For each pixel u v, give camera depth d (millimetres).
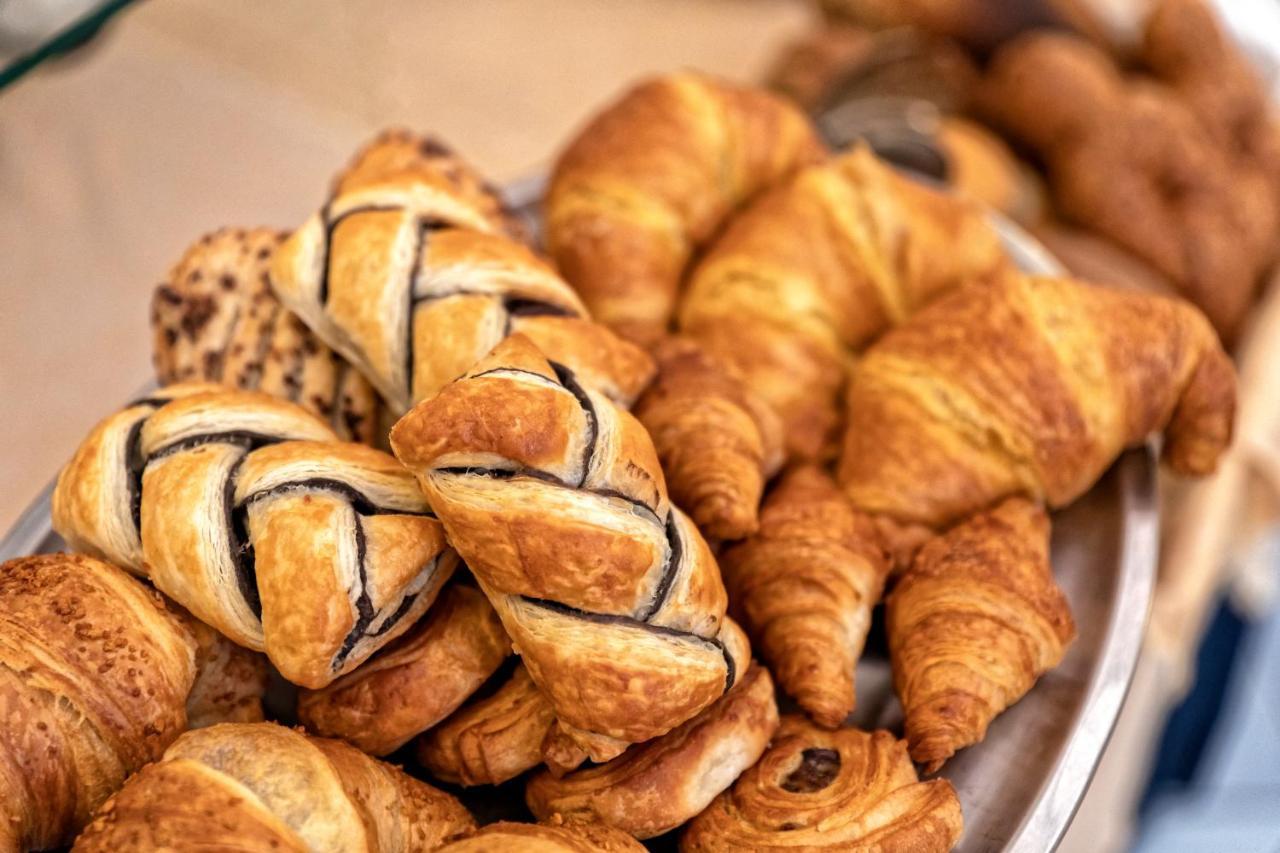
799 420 683
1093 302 662
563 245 720
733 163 738
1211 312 926
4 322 717
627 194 714
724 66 1073
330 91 912
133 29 881
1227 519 857
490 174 925
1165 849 1112
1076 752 595
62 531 587
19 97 782
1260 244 953
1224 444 679
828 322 696
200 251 648
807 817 565
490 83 988
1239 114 1014
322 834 531
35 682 538
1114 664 618
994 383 646
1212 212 936
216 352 636
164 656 556
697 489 607
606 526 541
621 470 551
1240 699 1209
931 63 977
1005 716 610
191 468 566
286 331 630
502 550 540
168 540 559
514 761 578
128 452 583
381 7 994
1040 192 980
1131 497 664
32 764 536
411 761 598
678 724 560
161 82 854
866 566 622
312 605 542
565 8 1083
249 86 884
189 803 517
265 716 598
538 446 539
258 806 522
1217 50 1006
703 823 574
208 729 549
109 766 548
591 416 556
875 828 562
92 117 811
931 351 659
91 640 548
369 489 564
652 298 710
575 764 563
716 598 564
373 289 604
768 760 584
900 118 901
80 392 708
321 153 867
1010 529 633
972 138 945
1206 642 1046
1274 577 1058
